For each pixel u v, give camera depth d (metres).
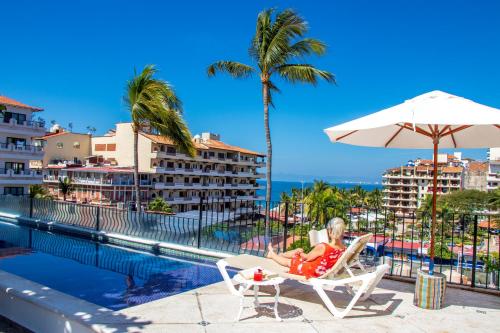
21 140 46.34
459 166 120.88
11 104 44.94
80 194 58.94
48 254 10.48
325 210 8.77
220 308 5.15
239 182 78.50
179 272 8.46
